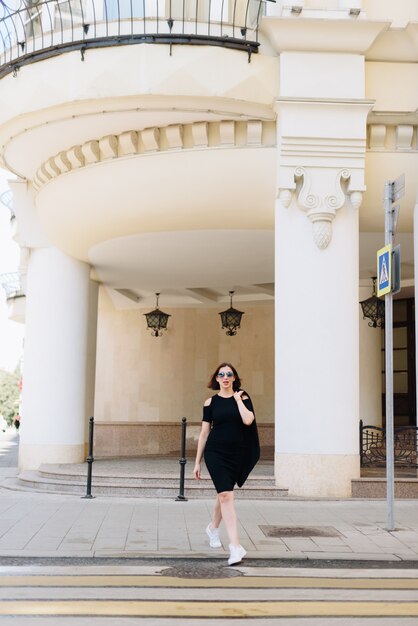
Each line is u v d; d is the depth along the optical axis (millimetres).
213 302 22969
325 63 11773
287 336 11766
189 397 23422
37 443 15508
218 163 12273
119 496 11367
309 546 7641
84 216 14055
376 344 19344
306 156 11773
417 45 12008
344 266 11836
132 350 23828
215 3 12008
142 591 5875
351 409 11648
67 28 12344
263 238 14578
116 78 11570
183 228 13867
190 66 11484
